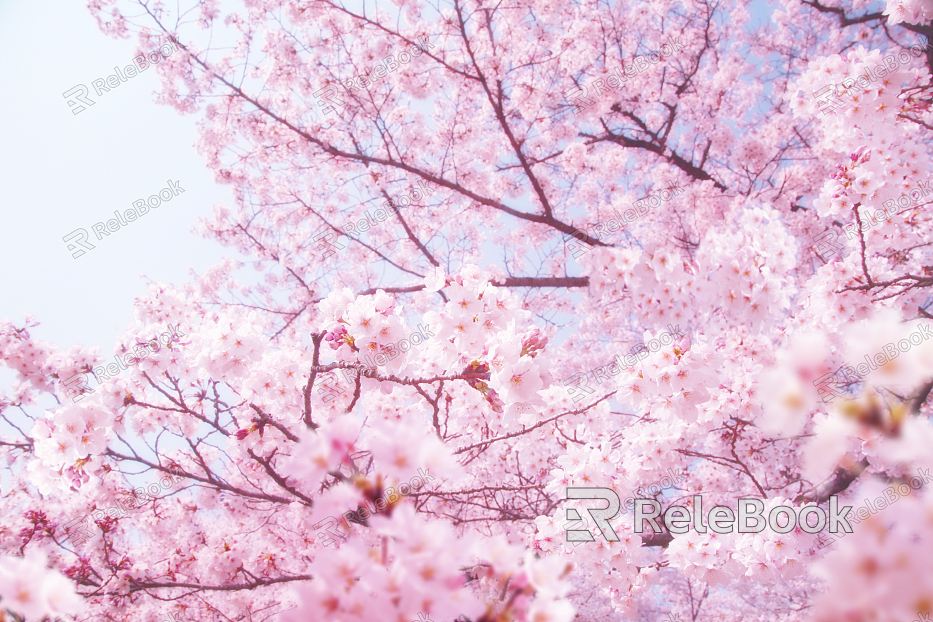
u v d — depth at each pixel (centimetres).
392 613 105
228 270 884
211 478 383
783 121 855
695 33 999
